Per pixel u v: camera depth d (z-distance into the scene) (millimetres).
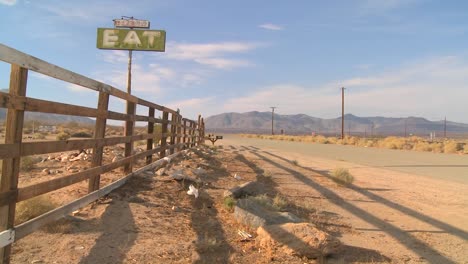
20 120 4027
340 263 5176
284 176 13828
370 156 27328
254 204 6953
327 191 11172
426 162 23047
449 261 5645
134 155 9211
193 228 6125
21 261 4070
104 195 7016
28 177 8852
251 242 5715
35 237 4734
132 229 5574
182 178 9406
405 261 5512
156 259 4652
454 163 22453
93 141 6328
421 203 10055
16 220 4938
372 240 6520
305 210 8391
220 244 5484
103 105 6715
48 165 10883
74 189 7316
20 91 3932
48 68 4395
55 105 4719
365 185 12773
